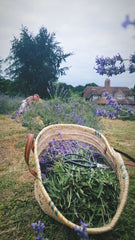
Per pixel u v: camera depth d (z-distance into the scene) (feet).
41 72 60.39
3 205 4.71
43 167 4.69
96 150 5.72
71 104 14.57
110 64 5.29
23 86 60.34
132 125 15.26
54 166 4.49
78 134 6.06
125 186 3.31
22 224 4.14
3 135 10.34
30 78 60.08
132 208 4.68
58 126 5.64
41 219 4.25
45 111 12.05
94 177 4.05
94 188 3.92
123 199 3.09
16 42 60.03
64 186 3.96
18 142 9.32
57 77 65.31
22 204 4.73
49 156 4.92
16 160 7.34
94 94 70.49
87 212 3.63
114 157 4.36
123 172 3.63
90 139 5.88
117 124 15.76
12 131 11.17
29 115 13.69
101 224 3.44
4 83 59.82
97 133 5.51
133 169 6.77
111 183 3.95
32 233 3.92
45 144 5.15
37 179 3.49
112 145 9.74
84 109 15.84
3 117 16.06
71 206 3.69
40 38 62.75
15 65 60.44
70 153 5.09
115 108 10.77
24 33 60.75
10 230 3.97
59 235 3.83
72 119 11.49
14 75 61.16
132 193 5.29
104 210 3.60
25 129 11.60
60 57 63.77
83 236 2.08
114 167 4.44
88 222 3.57
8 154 7.88
